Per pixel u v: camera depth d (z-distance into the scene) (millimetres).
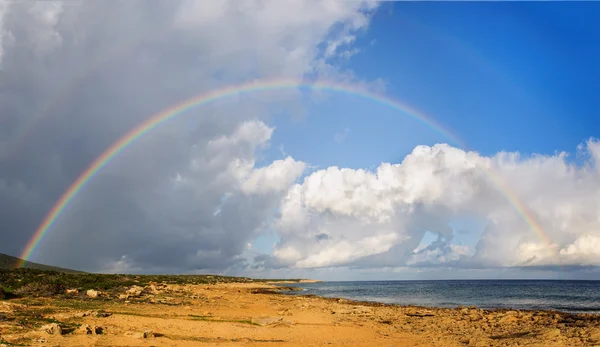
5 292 35562
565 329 28672
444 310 45875
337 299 67938
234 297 62625
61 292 41812
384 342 24781
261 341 23359
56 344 17969
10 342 17641
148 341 20422
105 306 34500
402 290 128625
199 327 26594
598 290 117062
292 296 76562
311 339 25172
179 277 144750
